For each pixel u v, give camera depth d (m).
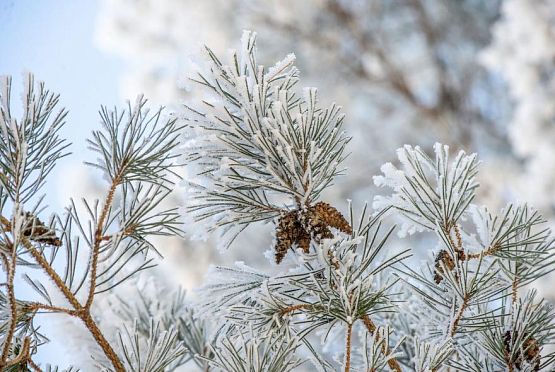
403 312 1.80
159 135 1.65
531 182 4.02
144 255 1.67
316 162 1.64
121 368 1.65
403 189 1.66
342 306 1.61
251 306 1.65
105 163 1.66
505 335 1.70
